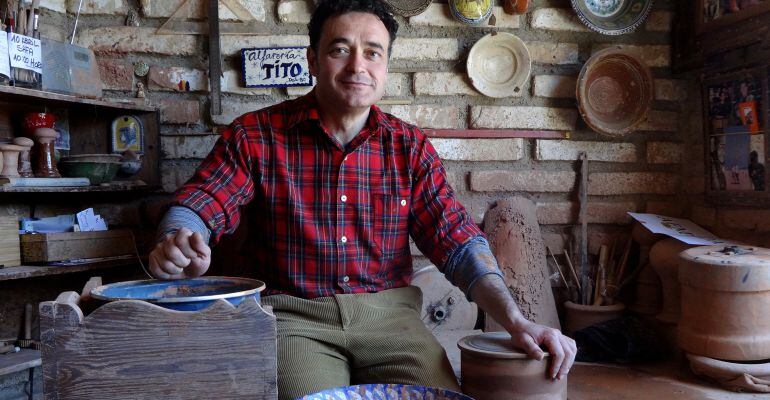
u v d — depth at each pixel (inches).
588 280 101.1
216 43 91.7
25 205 87.3
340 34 63.4
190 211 58.9
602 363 89.2
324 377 58.0
